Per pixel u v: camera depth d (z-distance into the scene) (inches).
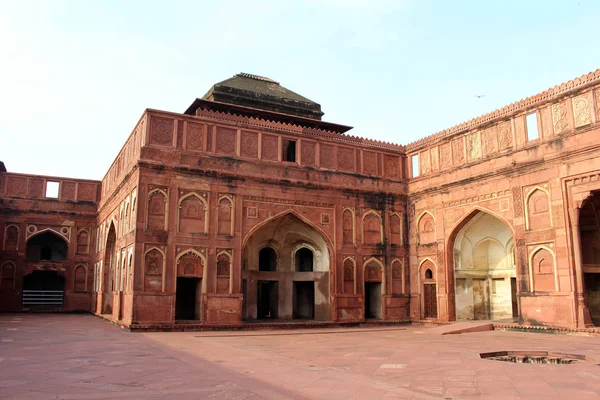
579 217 306.8
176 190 326.6
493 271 391.9
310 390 128.0
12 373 148.6
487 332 307.7
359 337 278.8
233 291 333.4
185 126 337.7
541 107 315.0
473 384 135.9
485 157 348.2
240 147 353.1
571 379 141.8
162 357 185.0
